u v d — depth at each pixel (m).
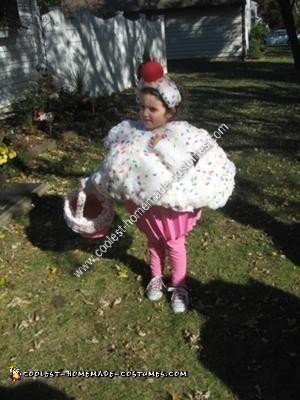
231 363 1.76
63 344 1.89
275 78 9.83
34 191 3.13
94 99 5.99
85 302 2.12
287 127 5.23
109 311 2.06
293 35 11.55
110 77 7.72
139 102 1.85
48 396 1.65
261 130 5.11
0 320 2.02
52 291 2.20
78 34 6.77
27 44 6.02
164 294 2.14
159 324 1.97
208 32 15.03
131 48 8.76
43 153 4.09
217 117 5.89
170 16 15.19
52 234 2.71
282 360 1.76
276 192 3.27
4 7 5.60
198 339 1.88
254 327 1.93
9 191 3.12
